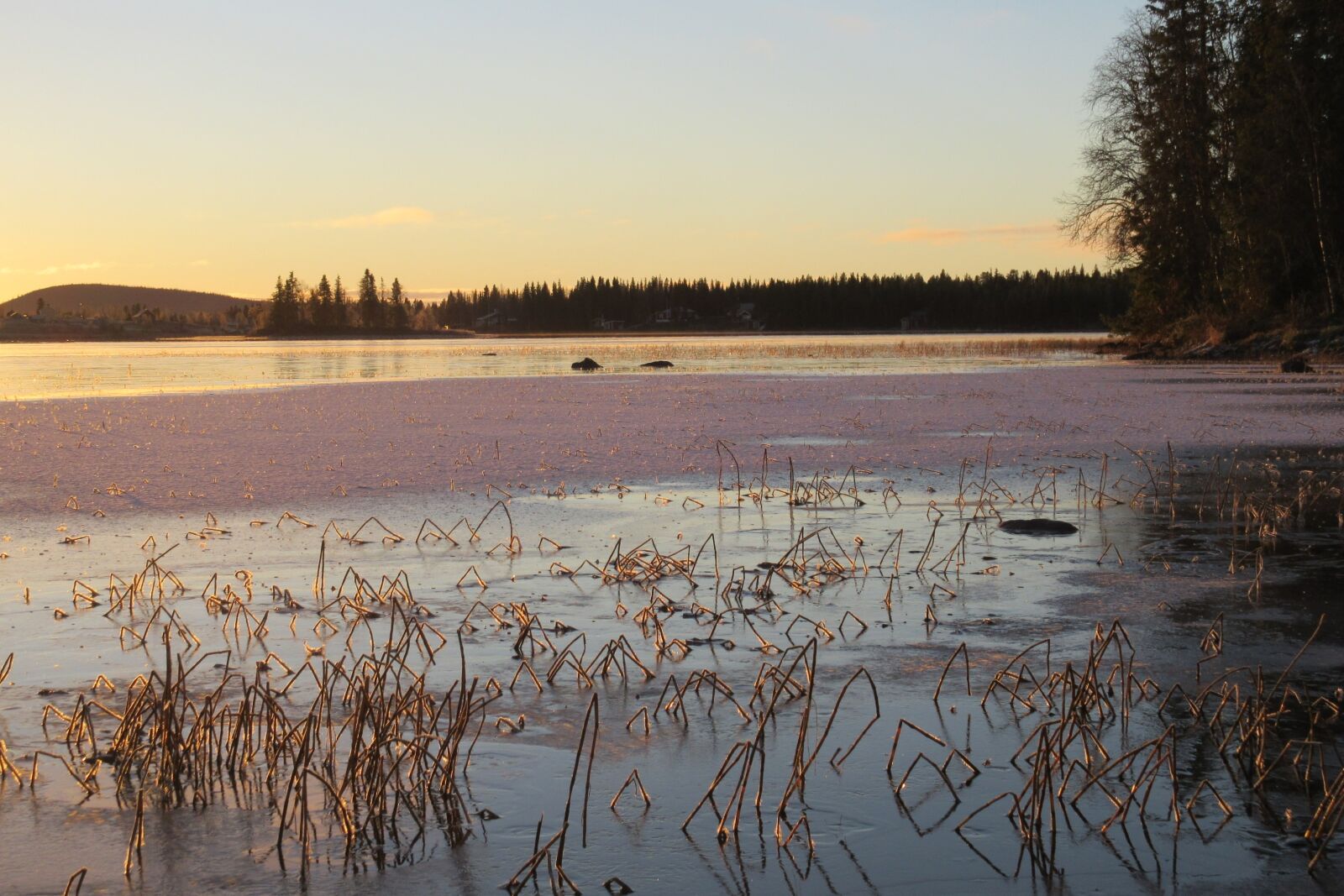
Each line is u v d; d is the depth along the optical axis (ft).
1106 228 183.32
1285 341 155.53
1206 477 48.73
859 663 23.36
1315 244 163.12
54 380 134.10
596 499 43.96
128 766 17.76
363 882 14.66
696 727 19.88
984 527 38.09
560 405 89.81
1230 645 24.41
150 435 65.82
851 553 34.30
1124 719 19.93
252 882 14.66
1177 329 179.32
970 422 73.67
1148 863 14.97
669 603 27.81
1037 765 15.78
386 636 25.39
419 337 581.94
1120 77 178.19
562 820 16.39
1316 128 154.92
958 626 26.14
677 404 90.22
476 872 14.90
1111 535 36.76
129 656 23.97
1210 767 17.94
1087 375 129.39
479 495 44.45
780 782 17.58
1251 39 164.96
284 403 92.07
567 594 29.32
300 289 615.57
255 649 24.49
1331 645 24.36
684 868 14.93
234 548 34.68
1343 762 18.02
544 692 21.76
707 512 41.19
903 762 18.25
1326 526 37.86
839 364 169.17
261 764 18.57
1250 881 14.51
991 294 558.97
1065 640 24.89
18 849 15.58
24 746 19.25
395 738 17.37
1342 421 72.28
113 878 14.76
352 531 37.42
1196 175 173.06
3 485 46.60
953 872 14.80
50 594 29.04
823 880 14.58
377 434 66.44
